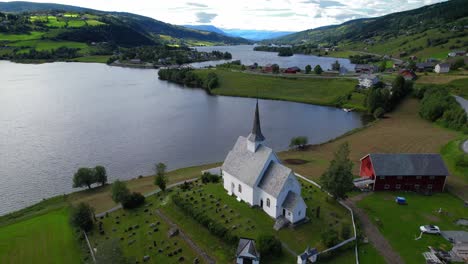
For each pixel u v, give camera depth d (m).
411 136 120.50
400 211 68.25
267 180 64.44
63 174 92.25
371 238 59.00
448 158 95.75
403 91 172.50
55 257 56.44
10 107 165.38
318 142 120.00
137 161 101.25
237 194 70.88
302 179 82.75
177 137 123.00
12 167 96.19
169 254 54.53
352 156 102.69
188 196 72.44
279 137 125.44
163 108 169.25
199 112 162.00
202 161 100.62
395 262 52.75
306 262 51.44
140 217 66.88
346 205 69.56
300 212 61.44
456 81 176.88
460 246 54.94
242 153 72.69
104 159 102.44
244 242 53.03
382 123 142.25
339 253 54.44
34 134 124.88
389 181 76.94
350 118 153.75
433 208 69.50
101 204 74.56
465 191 77.19
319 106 180.38
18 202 78.56
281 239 57.22
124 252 55.91
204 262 52.50
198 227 61.12
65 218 69.31
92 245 58.69
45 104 172.75
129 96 198.25
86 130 130.38
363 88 194.38
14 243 60.56
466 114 126.12
